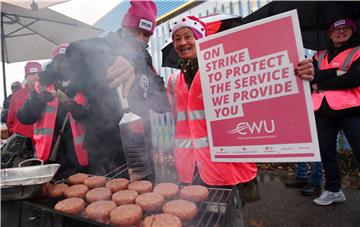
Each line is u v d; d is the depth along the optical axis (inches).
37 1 82.4
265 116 47.9
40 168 52.3
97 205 48.8
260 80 47.8
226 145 52.8
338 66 86.1
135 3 66.4
